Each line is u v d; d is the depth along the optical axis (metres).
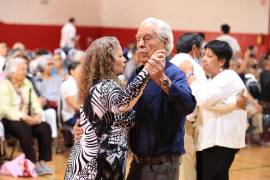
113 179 2.50
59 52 8.83
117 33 15.24
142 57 2.61
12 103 5.78
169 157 2.63
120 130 2.53
